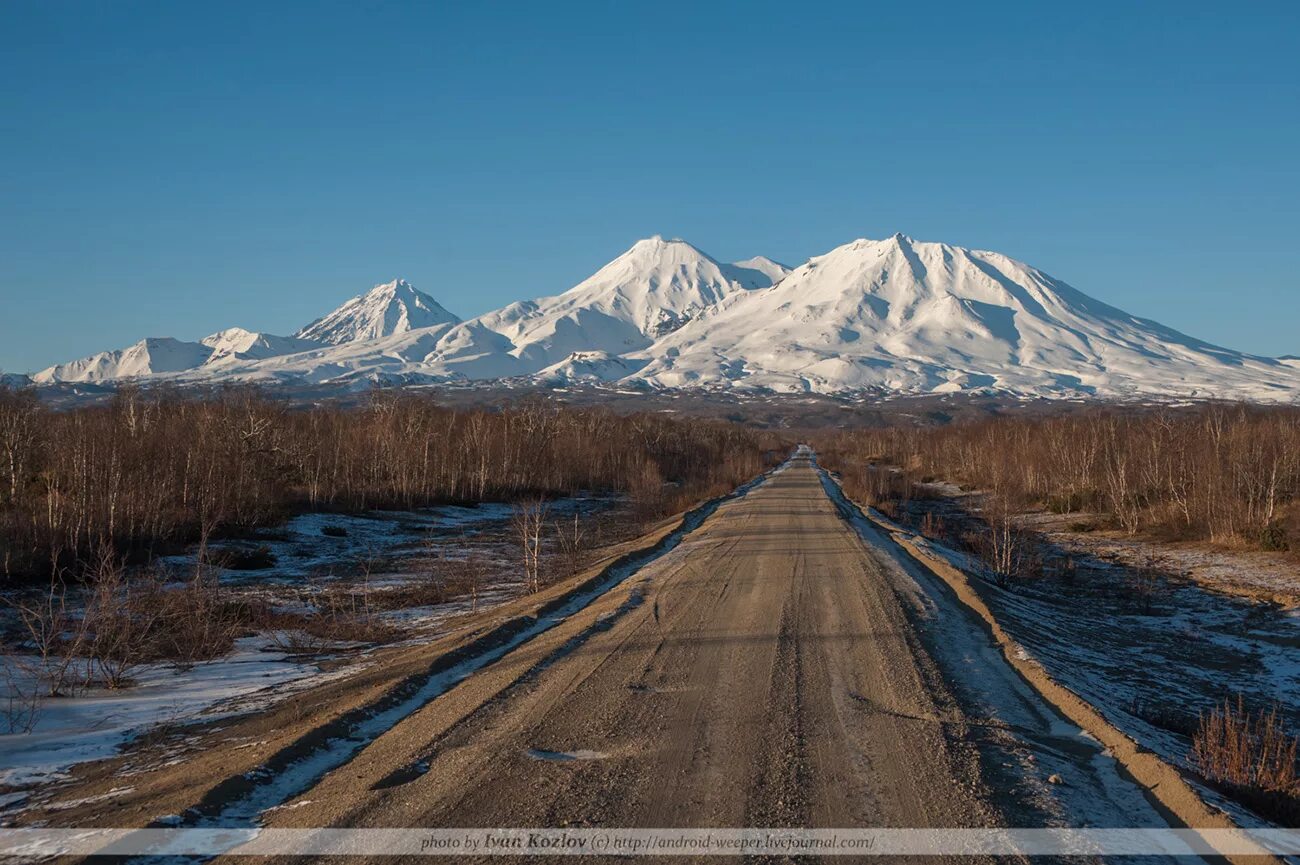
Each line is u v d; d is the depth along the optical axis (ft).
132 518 74.74
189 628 40.22
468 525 116.16
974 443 221.66
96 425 98.22
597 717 26.00
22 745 25.40
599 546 91.86
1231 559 88.63
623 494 179.42
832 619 43.47
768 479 203.82
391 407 152.46
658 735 24.21
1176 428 133.08
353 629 44.68
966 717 27.02
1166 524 110.52
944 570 65.05
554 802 19.06
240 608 47.42
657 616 44.27
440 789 19.90
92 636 39.91
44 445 92.99
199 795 19.07
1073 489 145.89
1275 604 66.18
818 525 96.68
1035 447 173.27
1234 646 53.16
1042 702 30.30
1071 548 103.71
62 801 20.38
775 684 30.30
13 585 58.29
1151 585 74.38
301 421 149.48
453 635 41.34
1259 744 28.84
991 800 19.71
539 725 25.17
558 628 41.93
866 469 220.43
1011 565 78.07
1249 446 107.55
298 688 32.71
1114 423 156.76
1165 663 47.57
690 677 31.27
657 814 18.43
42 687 32.83
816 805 19.11
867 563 66.28
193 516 84.64
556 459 176.35
